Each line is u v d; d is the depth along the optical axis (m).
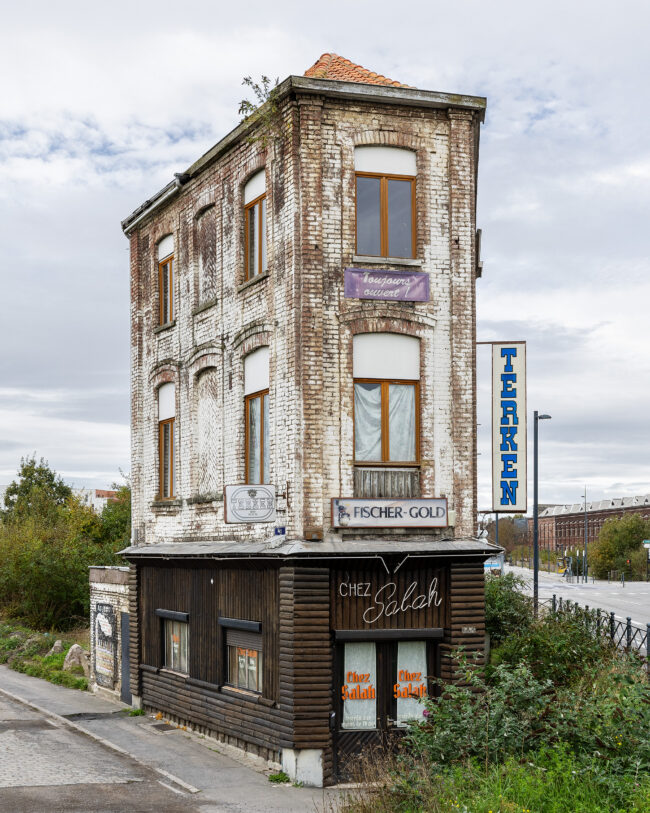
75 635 35.25
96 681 24.27
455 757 11.96
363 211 16.80
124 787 14.26
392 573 16.06
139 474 23.22
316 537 15.77
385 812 11.23
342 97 16.58
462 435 16.69
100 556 39.22
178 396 21.20
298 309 16.19
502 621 23.02
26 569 37.09
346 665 15.98
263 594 16.56
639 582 81.50
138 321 23.58
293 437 16.09
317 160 16.41
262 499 16.38
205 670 18.64
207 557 18.11
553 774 10.73
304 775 15.10
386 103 16.80
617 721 12.03
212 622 18.45
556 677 17.48
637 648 20.12
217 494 19.00
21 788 13.81
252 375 18.05
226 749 17.39
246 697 16.91
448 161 17.09
